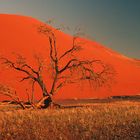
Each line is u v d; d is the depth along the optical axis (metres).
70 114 23.16
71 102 56.09
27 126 17.50
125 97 68.00
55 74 38.34
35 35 99.38
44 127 17.12
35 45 93.81
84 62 38.12
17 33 97.31
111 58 112.56
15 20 104.62
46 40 99.00
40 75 37.16
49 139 15.04
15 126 17.38
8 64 38.28
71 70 37.88
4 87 34.72
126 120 19.08
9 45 90.25
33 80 38.72
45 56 89.38
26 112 25.75
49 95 36.88
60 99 65.62
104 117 20.73
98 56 105.75
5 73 74.06
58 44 99.81
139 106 32.78
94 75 38.06
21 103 35.28
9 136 15.51
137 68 114.12
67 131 16.20
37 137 15.15
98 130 16.17
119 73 99.38
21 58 38.09
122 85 89.06
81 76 38.66
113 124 17.70
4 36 94.44
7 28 98.62
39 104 35.94
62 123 18.25
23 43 92.94
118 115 21.77
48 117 21.53
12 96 35.03
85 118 20.22
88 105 38.88
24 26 102.69
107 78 38.91
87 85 79.12
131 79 96.94
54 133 15.85
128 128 16.41
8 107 40.81
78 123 18.17
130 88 88.19
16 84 71.56
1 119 20.95
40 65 37.34
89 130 16.09
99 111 25.05
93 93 77.44
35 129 16.47
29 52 88.50
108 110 25.42
